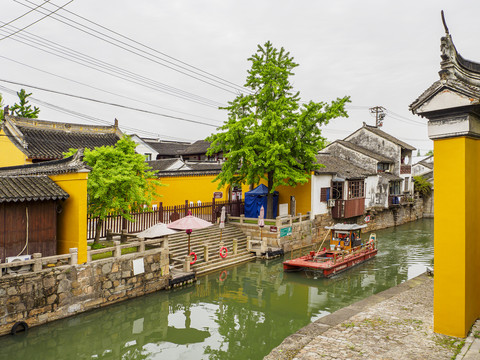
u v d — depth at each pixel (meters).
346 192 28.34
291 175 21.05
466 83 8.09
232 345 10.33
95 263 12.21
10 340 9.91
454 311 7.78
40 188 11.80
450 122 7.77
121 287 13.03
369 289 15.61
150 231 14.25
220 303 13.77
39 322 10.73
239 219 23.62
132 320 12.04
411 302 10.84
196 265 17.22
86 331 11.08
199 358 9.59
